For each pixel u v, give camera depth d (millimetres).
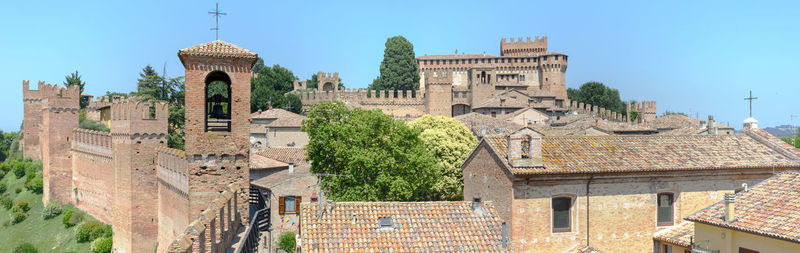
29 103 124250
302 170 65000
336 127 56781
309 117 61344
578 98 181625
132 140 62969
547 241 36312
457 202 34812
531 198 36000
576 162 36938
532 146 36031
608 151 38938
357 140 55062
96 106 123438
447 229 32344
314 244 29984
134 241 62625
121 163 64812
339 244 30250
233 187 35031
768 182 33281
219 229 27672
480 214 33844
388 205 33719
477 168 41531
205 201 36719
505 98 133875
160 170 60031
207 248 24844
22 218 93125
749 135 43250
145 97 95188
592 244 37062
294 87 167500
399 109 146625
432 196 70250
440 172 67438
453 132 78062
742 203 31688
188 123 36531
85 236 75500
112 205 74625
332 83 178000
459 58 188750
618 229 37594
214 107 39469
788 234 26766
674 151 39750
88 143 84250
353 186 54219
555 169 35719
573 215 36875
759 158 39812
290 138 104438
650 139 41250
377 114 58375
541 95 154250
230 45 37812
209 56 36531
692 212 38812
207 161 36938
